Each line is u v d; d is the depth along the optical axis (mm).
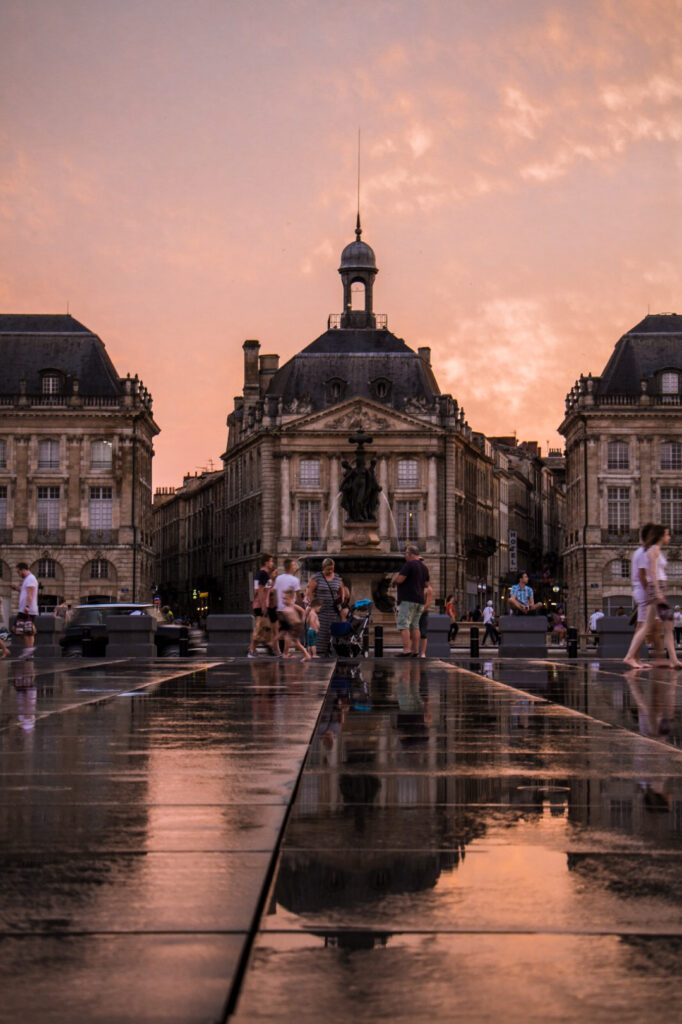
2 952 4285
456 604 103188
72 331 101375
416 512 104125
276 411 105000
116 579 98312
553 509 177375
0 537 98312
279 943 4434
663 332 101938
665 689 17391
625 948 4395
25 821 6680
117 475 98688
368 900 5016
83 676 20188
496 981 4059
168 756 9414
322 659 28188
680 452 99562
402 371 106438
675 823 6738
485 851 5988
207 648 31375
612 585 99125
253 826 6527
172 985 3963
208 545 136875
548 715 13055
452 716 12953
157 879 5309
